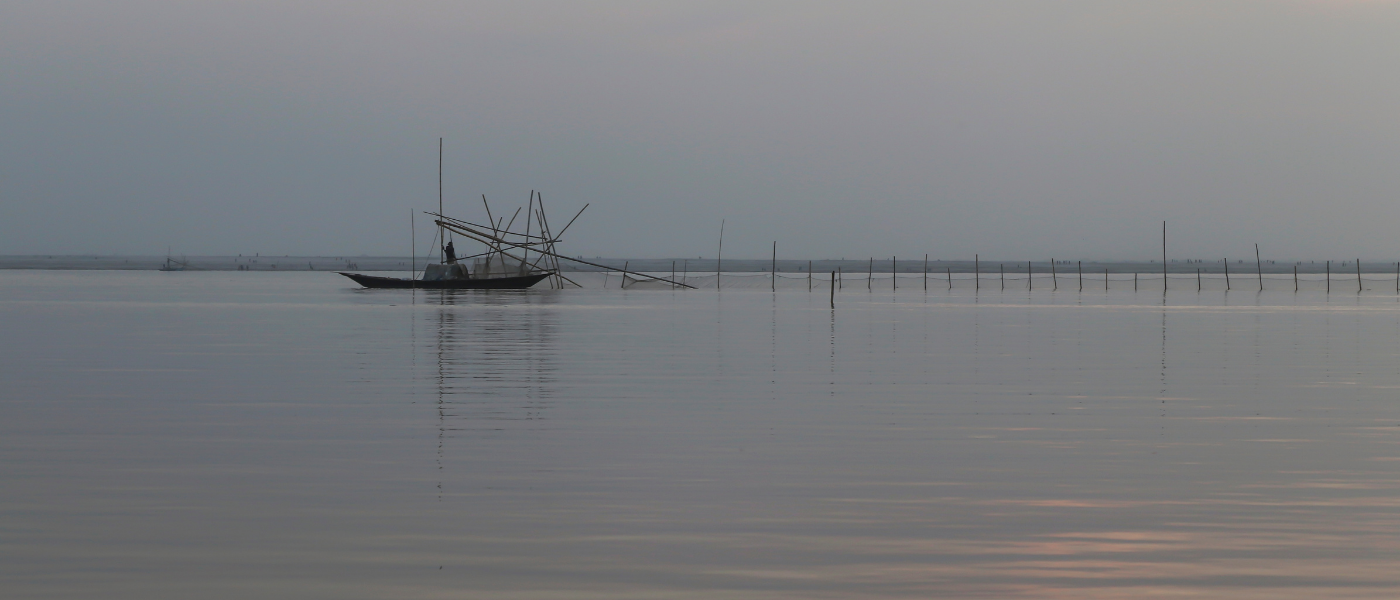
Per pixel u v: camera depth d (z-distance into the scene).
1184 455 13.43
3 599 7.84
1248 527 9.84
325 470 12.40
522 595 7.98
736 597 7.95
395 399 18.88
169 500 10.84
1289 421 16.31
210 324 42.06
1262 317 48.91
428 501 10.84
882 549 9.15
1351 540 9.40
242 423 15.98
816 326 40.97
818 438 14.70
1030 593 8.04
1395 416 16.84
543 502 10.80
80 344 31.38
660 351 29.16
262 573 8.47
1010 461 13.03
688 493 11.23
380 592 8.04
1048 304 64.69
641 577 8.39
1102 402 18.55
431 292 87.62
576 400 18.75
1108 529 9.78
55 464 12.73
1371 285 127.75
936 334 36.31
